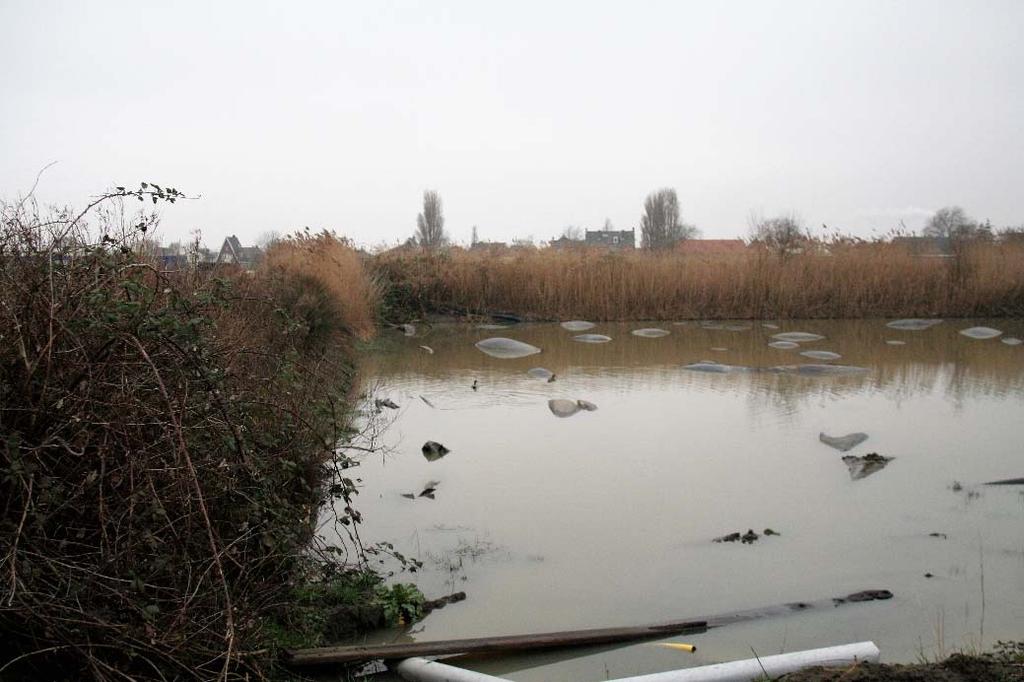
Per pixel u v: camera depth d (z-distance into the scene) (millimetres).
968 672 3523
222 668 3309
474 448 8156
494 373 12953
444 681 3777
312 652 3947
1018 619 4512
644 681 3600
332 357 10844
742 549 5570
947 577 5090
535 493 6758
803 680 3482
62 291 3680
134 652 3121
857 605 4711
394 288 21734
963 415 9633
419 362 14172
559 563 5340
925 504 6445
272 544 3775
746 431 8852
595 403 10430
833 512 6273
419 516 6203
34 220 4074
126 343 3613
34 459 3371
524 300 22156
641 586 5000
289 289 11461
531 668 4070
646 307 22141
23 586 2936
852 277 22359
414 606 4594
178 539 3479
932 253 23500
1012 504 6426
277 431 4691
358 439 8258
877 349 15828
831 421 9328
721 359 14555
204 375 3750
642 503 6496
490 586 4992
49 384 3486
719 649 4230
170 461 3631
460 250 24156
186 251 6770
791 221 27031
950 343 16766
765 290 22312
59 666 3217
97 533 3389
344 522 4715
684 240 41281
